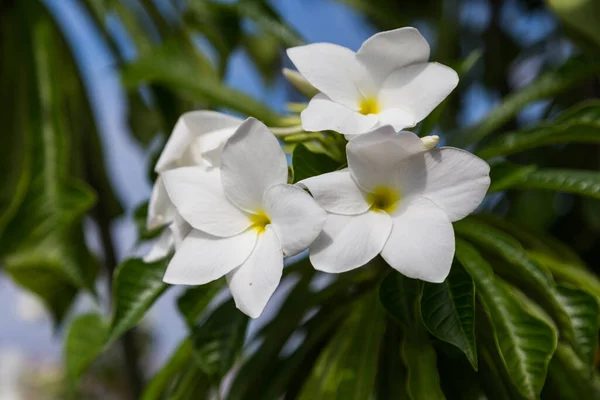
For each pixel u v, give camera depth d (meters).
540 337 0.61
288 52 0.62
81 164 1.00
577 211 1.02
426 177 0.59
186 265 0.60
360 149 0.59
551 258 0.72
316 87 0.61
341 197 0.59
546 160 1.00
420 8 1.25
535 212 0.92
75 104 1.02
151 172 0.77
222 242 0.60
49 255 0.89
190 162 0.64
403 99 0.61
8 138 0.99
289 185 0.58
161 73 0.79
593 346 0.62
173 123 0.94
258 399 0.71
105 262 1.00
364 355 0.66
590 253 1.01
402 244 0.58
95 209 1.01
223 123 0.64
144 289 0.67
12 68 0.99
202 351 0.66
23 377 1.93
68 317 0.97
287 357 0.71
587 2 0.81
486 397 0.66
